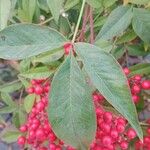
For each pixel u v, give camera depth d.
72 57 0.13
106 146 0.15
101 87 0.12
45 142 0.17
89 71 0.13
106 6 0.18
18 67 0.26
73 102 0.12
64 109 0.12
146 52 0.20
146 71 0.18
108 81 0.12
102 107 0.15
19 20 0.20
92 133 0.12
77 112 0.12
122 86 0.12
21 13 0.20
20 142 0.19
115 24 0.17
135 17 0.17
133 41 0.21
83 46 0.13
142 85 0.17
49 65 0.17
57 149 0.16
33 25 0.13
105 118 0.15
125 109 0.12
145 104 0.21
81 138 0.12
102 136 0.15
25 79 0.21
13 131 0.24
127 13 0.17
